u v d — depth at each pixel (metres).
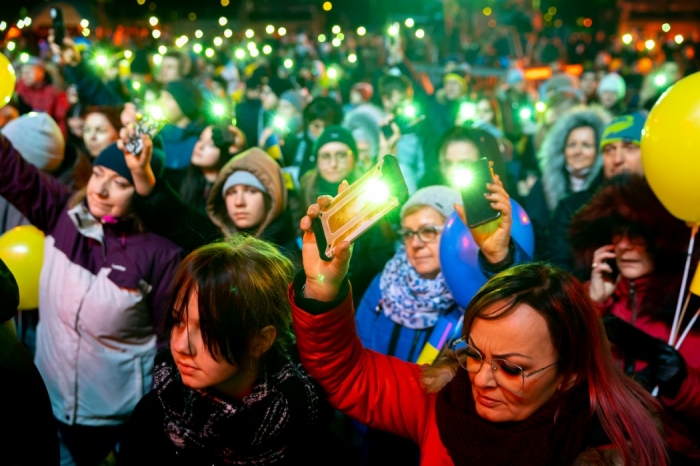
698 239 2.22
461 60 13.08
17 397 1.54
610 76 7.35
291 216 3.27
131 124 2.54
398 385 1.62
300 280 1.53
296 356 2.05
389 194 1.35
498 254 1.97
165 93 4.65
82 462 2.71
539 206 4.35
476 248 2.23
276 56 12.55
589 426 1.36
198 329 1.44
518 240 2.28
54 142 3.54
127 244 2.64
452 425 1.41
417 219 2.58
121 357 2.62
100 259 2.63
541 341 1.31
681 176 2.06
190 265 1.47
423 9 21.66
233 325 1.42
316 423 1.58
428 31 19.53
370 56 11.91
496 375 1.33
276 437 1.49
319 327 1.52
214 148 4.03
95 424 2.64
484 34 19.73
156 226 2.72
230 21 23.05
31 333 3.08
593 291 2.28
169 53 7.01
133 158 2.53
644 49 14.79
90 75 5.75
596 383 1.36
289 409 1.51
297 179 4.86
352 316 1.58
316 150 3.78
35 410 1.59
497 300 1.34
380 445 2.31
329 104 5.21
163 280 2.66
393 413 1.61
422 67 12.69
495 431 1.34
